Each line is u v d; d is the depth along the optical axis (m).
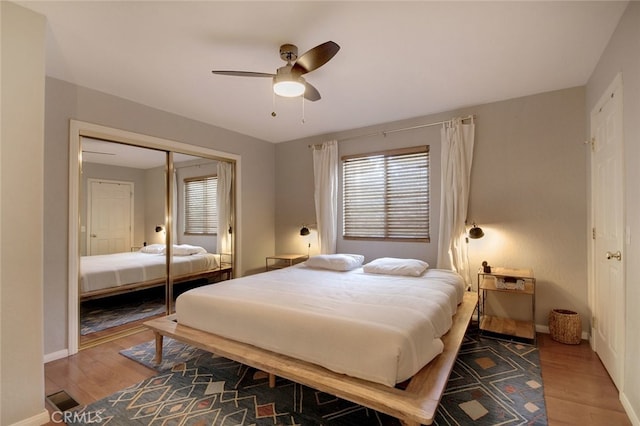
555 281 3.14
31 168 1.84
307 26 2.06
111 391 2.16
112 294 3.21
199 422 1.81
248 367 2.49
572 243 3.05
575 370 2.40
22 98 1.82
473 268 3.52
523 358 2.61
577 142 3.03
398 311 1.96
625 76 1.95
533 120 3.23
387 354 1.60
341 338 1.76
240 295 2.38
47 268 2.66
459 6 1.86
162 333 2.43
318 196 4.60
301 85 2.27
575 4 1.85
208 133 4.11
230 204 4.45
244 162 4.63
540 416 1.84
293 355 1.92
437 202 3.77
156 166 3.61
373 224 4.24
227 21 2.00
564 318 2.90
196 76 2.77
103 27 2.05
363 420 1.81
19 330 1.79
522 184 3.29
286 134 4.68
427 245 3.85
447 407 1.93
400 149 3.99
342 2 1.83
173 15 1.94
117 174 3.26
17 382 1.78
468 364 2.51
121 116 3.20
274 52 2.38
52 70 2.62
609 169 2.34
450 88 3.06
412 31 2.12
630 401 1.84
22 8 1.83
